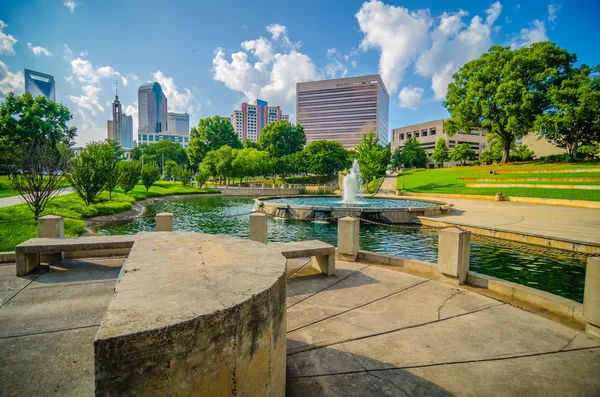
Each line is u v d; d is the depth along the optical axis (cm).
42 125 3572
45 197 1171
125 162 3066
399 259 634
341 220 674
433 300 464
